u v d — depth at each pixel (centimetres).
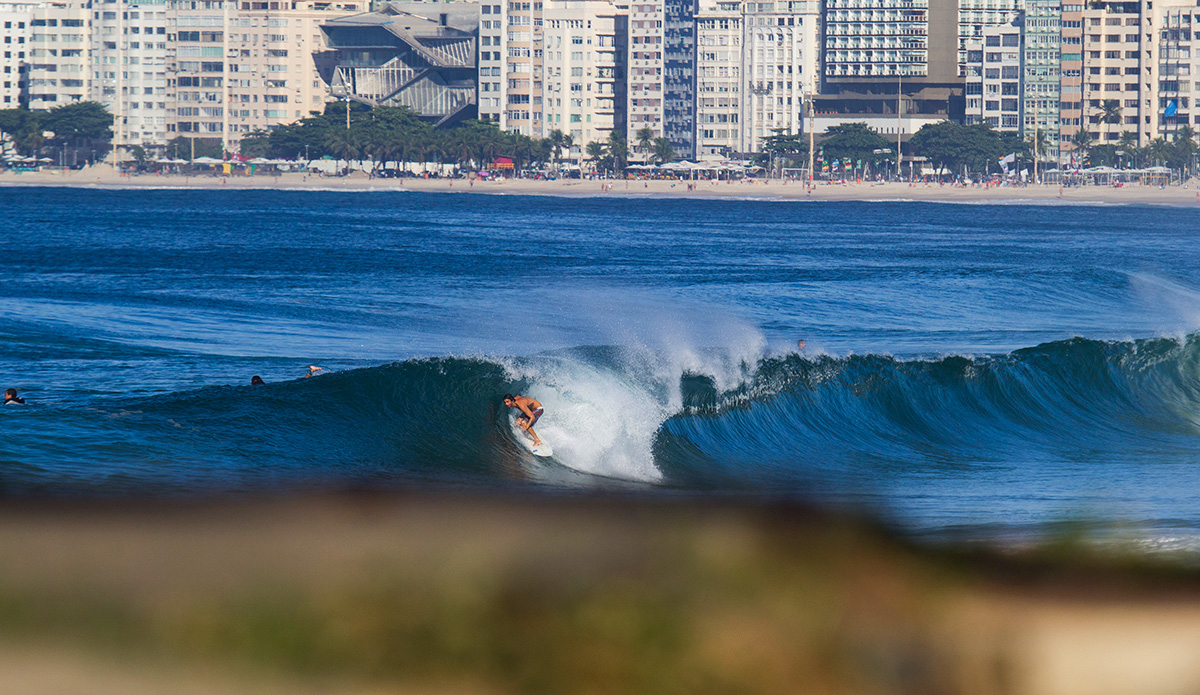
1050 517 5309
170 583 2795
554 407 7338
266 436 6322
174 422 6300
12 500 3556
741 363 8512
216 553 3028
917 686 2797
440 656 2658
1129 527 4853
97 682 2455
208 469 5488
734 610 2919
